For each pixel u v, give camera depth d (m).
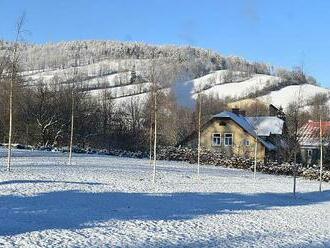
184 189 33.47
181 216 22.84
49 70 130.25
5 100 38.56
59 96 80.25
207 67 149.75
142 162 57.12
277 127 71.75
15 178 30.64
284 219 24.83
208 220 22.41
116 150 76.62
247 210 26.81
